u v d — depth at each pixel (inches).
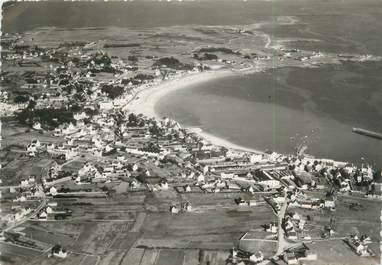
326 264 6742.1
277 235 7416.3
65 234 7426.2
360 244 7086.6
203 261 6732.3
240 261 6732.3
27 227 7613.2
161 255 6865.2
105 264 6673.2
